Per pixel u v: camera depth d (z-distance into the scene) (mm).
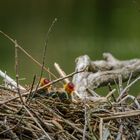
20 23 36562
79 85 9367
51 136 6547
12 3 40125
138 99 7766
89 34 33031
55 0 41375
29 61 19469
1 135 6363
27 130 6477
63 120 6711
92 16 40062
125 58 25859
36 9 40125
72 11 40844
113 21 37281
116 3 41031
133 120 7113
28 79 14227
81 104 7074
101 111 7047
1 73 7691
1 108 6590
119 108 7230
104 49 27953
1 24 36125
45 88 7004
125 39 31047
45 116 6734
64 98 7016
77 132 6695
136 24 35656
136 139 6863
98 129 6863
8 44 27328
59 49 26984
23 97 6922
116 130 6914
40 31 33500
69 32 33469
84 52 26766
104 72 9891
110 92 7637
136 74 10625
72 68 21922
